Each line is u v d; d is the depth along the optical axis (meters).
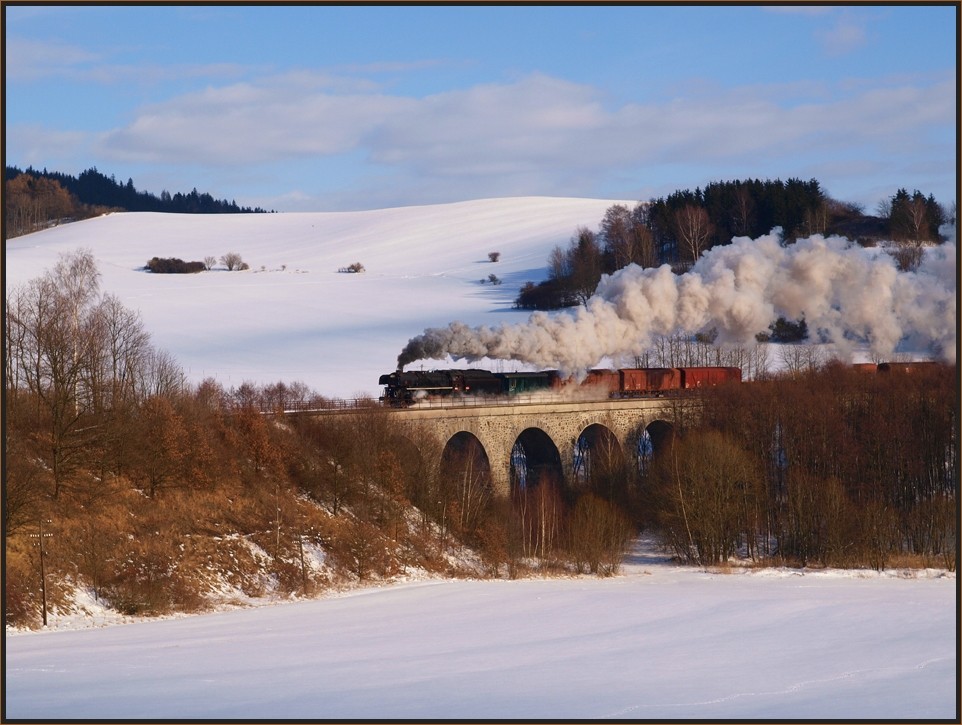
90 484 71.31
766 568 84.88
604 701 42.28
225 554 70.62
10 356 85.31
